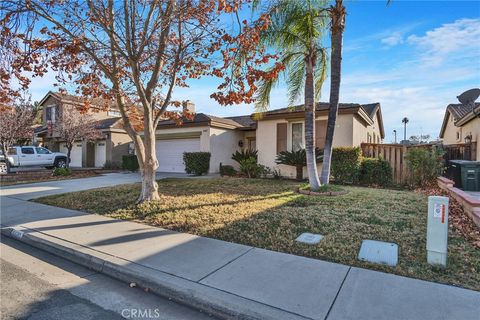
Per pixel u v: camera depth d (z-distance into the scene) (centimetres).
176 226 547
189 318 283
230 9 590
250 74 640
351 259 382
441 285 311
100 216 642
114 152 2150
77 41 604
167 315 288
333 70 891
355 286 311
